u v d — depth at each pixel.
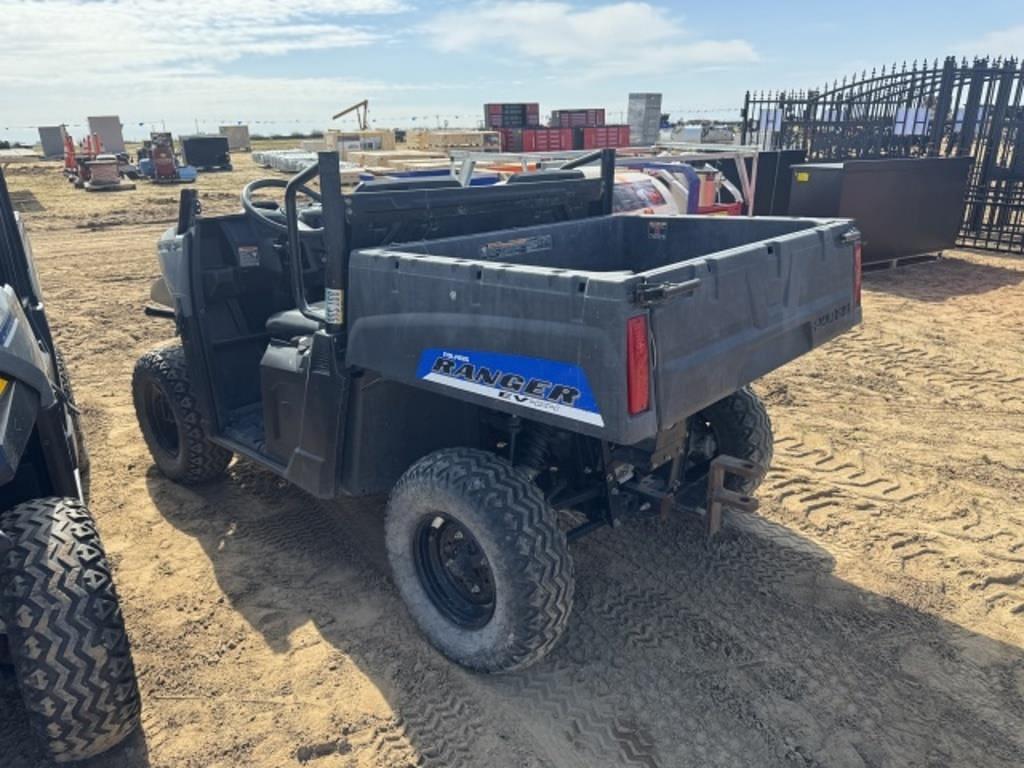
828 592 3.67
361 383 3.24
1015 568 3.85
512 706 3.00
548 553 2.79
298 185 3.37
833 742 2.82
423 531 3.19
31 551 2.53
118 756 2.78
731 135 29.00
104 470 5.03
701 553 3.99
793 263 3.04
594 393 2.42
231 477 4.91
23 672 2.43
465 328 2.76
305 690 3.09
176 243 4.16
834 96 14.49
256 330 4.58
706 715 2.94
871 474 4.87
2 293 2.95
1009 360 7.09
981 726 2.89
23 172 32.09
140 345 7.93
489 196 3.64
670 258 4.10
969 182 12.74
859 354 7.30
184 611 3.58
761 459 3.84
